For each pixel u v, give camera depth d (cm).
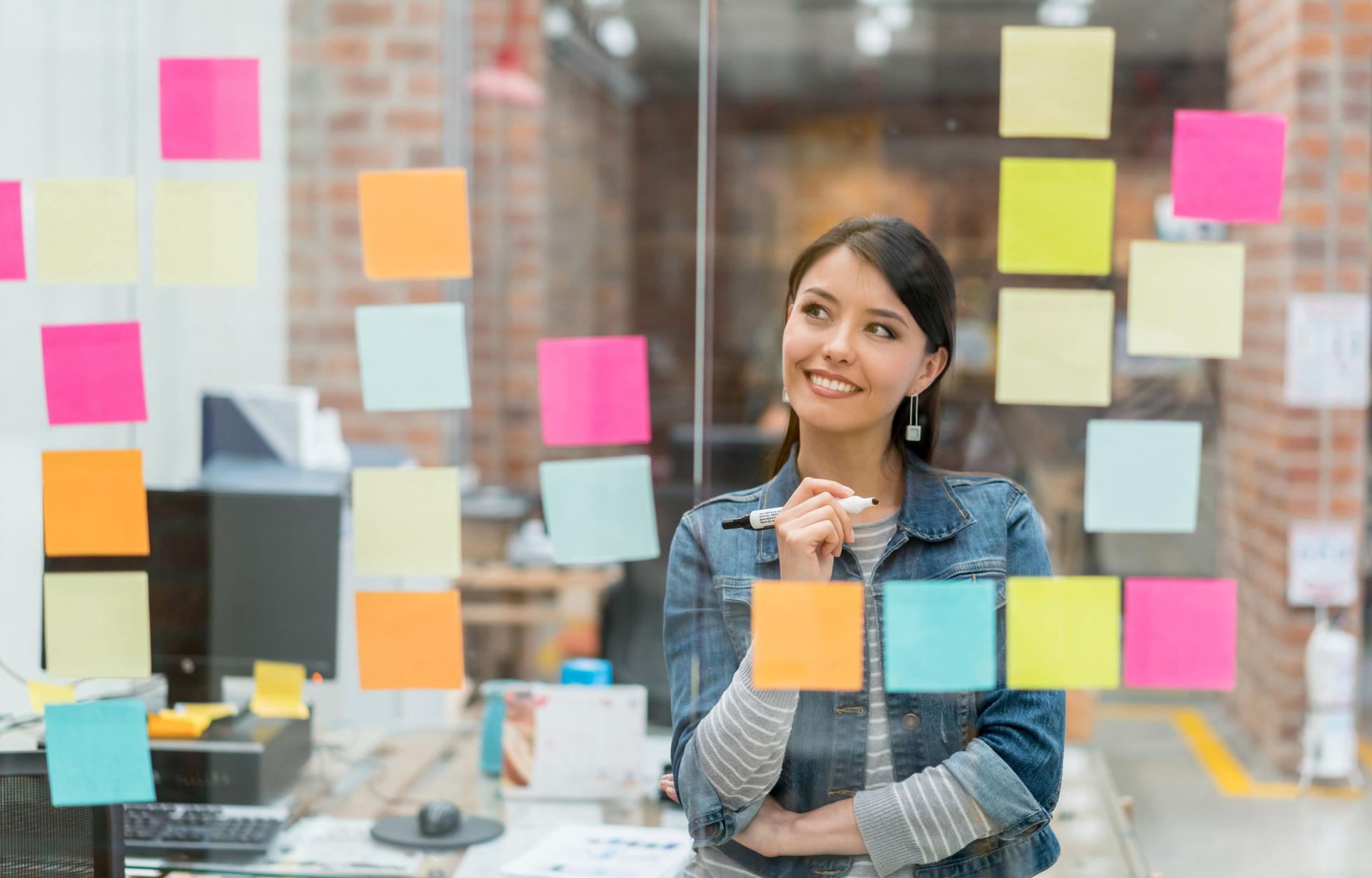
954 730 111
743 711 110
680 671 115
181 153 131
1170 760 223
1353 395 268
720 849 114
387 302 347
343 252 348
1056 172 117
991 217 150
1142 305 118
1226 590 113
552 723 174
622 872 145
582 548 136
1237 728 233
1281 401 264
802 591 111
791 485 118
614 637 245
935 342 116
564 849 153
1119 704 217
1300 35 261
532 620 266
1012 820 109
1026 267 117
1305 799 222
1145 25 141
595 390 136
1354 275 266
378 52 348
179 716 169
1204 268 117
